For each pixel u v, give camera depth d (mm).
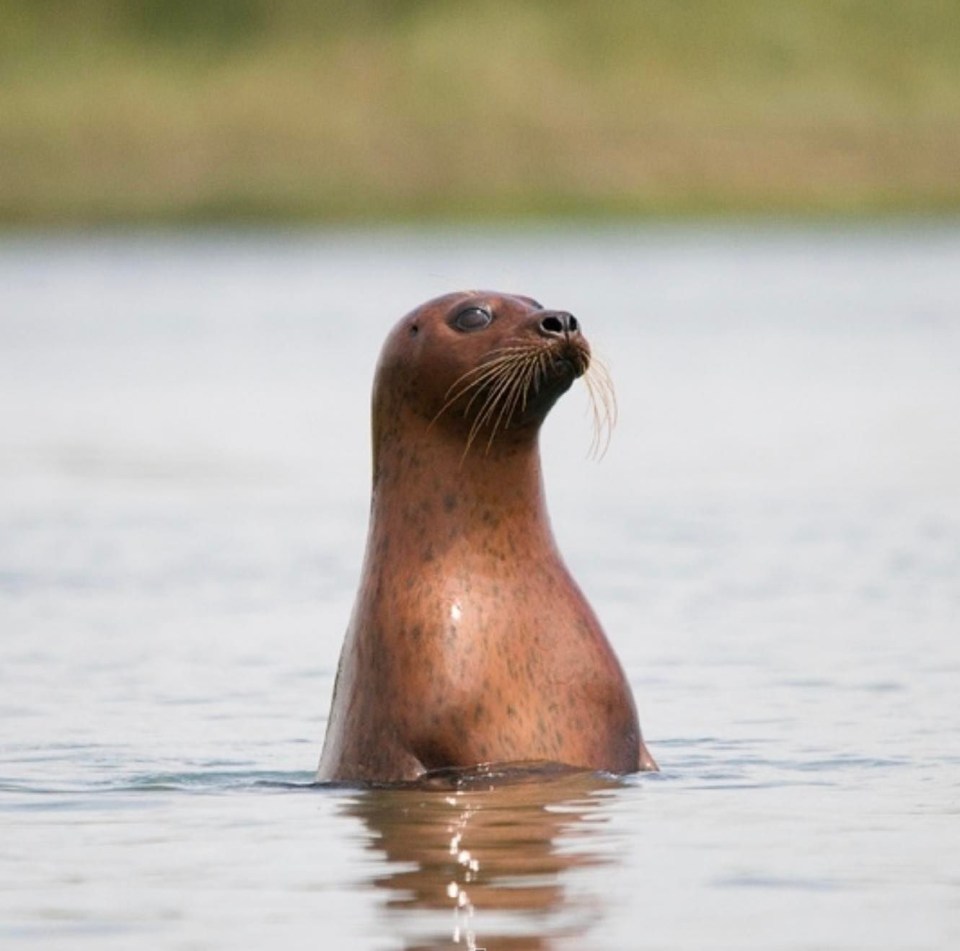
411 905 33062
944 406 119125
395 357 43250
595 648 42469
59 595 68812
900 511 83750
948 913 32375
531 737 41469
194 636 61281
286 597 67625
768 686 52875
